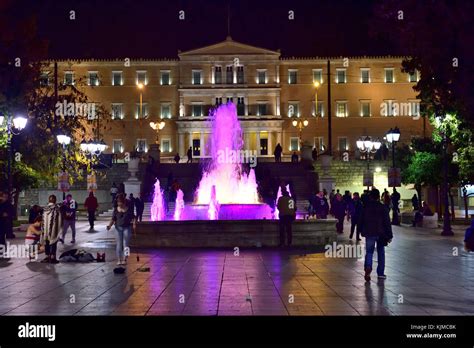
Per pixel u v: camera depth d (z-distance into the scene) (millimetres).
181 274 18344
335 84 101688
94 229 39250
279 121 99625
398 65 101500
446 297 14242
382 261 17266
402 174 58188
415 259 22422
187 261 21781
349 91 101562
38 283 16703
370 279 16969
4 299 14219
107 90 101062
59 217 21734
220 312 12578
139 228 26938
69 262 21750
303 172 65875
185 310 12797
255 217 35312
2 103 42188
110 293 14953
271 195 46219
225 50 101312
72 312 12656
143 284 16391
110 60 100875
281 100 101625
